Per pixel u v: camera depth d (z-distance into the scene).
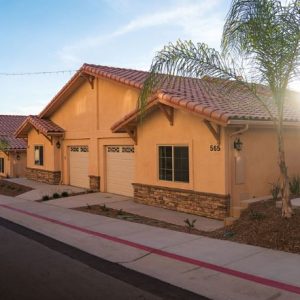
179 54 10.26
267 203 12.03
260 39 9.27
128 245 9.89
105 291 6.80
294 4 9.08
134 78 17.94
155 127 15.30
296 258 8.20
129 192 18.20
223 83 10.38
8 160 30.09
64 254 9.23
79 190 20.69
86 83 20.70
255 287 6.80
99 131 19.81
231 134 12.91
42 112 24.17
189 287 6.93
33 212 15.06
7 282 7.29
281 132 9.97
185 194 14.10
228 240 9.90
